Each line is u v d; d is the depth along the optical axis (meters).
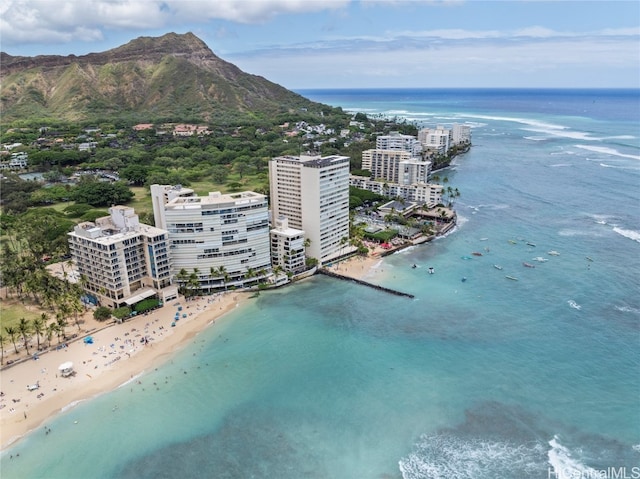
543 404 127.38
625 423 119.56
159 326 169.50
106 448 114.56
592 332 162.38
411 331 166.25
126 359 149.25
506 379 138.25
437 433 118.00
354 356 151.50
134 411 126.88
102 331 165.25
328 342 160.00
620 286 196.50
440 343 158.25
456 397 131.00
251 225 198.00
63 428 120.56
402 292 196.38
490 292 195.50
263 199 199.50
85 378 139.62
